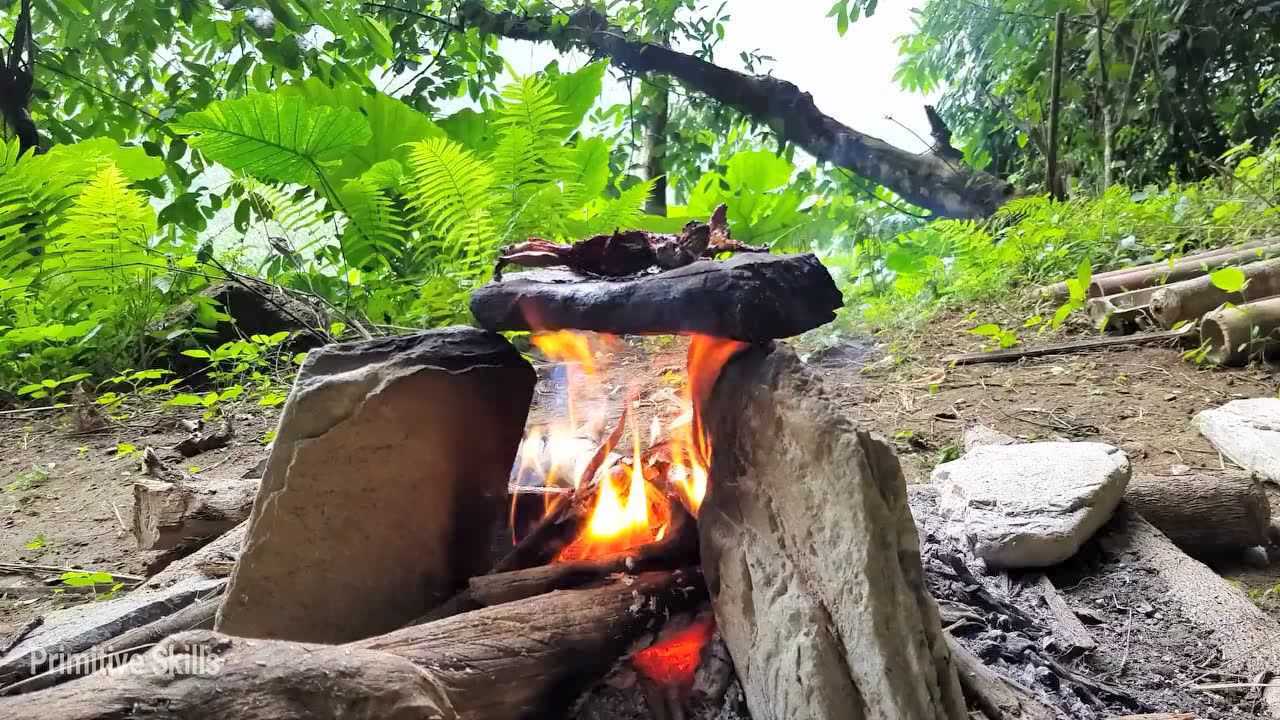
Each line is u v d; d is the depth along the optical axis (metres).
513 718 1.46
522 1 8.53
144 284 5.57
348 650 1.20
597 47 8.24
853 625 1.23
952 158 7.61
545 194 5.24
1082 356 4.41
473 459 1.78
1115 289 4.85
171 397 4.94
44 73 7.04
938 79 8.55
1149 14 6.69
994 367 4.42
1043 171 7.71
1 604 2.62
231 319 5.52
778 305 1.35
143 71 7.20
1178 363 4.18
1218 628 2.00
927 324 5.37
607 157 6.71
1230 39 6.60
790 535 1.35
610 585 1.64
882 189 8.45
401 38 7.89
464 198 4.95
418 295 5.59
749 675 1.48
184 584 2.24
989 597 2.04
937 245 6.76
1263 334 4.04
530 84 5.37
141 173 6.28
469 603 1.69
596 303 1.47
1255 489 2.52
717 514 1.53
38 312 5.41
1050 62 7.49
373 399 1.63
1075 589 2.20
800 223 6.86
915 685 1.19
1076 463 2.55
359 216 5.84
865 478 1.19
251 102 5.27
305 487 1.65
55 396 4.97
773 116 8.12
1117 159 7.30
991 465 2.61
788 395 1.31
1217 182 5.96
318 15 7.31
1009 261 5.86
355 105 6.18
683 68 8.20
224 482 2.85
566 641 1.51
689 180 9.01
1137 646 1.96
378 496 1.69
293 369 5.39
